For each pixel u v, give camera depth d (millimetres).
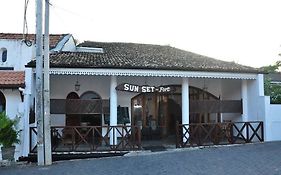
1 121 10422
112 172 8633
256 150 11461
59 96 15312
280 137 14102
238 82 15547
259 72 14109
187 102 13828
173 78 16234
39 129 10242
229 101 14547
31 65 11945
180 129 13102
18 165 10438
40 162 10195
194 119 16391
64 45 16406
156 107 16172
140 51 17578
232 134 13531
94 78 15625
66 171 9008
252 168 8562
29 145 11734
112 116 13031
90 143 12805
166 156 10859
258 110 14258
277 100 15578
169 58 15523
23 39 14883
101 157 11688
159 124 16109
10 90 12188
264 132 13914
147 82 15938
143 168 9008
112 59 14031
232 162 9438
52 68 12078
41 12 10383
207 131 13227
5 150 10609
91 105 12922
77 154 11672
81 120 15375
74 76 15453
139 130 12445
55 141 12141
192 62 14711
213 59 16859
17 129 11125
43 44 11375
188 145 12961
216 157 10352
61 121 15281
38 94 10266
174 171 8500
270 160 9531
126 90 13266
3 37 15008
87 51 16875
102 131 14039
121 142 12359
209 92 16734
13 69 14852
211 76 13523
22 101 12055
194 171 8438
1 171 9391
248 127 13727
